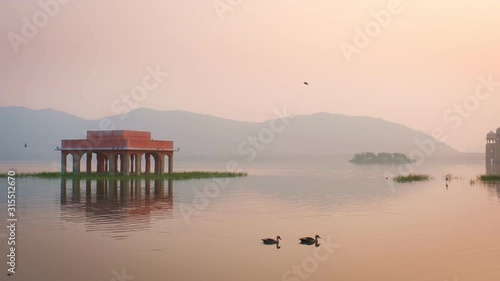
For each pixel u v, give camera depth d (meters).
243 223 35.28
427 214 40.03
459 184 73.81
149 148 86.62
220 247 27.17
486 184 73.00
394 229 32.78
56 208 42.72
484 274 21.72
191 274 21.80
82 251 26.00
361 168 162.00
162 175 84.88
